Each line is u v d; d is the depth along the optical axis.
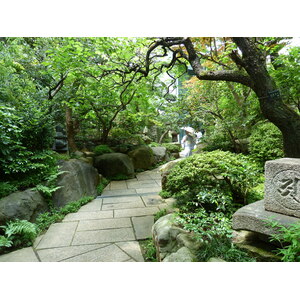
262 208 2.13
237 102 5.84
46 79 6.48
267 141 4.07
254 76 2.81
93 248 2.59
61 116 6.18
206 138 5.98
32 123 3.96
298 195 1.87
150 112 8.48
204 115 5.92
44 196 3.61
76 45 3.96
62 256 2.41
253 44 2.87
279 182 1.98
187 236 2.09
